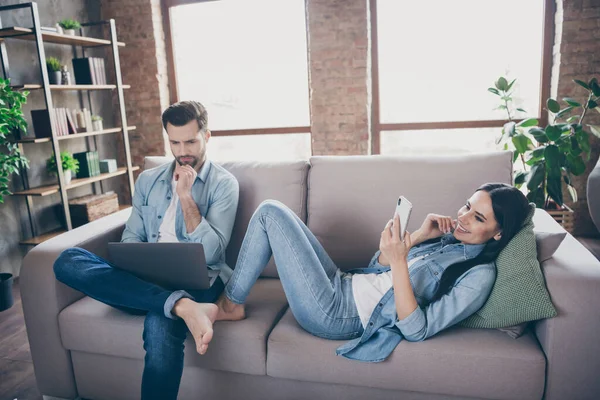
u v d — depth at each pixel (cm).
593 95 301
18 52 333
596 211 279
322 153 405
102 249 179
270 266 188
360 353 134
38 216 346
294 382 145
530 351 127
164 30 433
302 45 409
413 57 387
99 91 420
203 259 138
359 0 369
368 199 181
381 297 143
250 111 433
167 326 136
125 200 452
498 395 128
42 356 167
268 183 191
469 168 177
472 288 131
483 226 133
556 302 126
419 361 130
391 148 407
